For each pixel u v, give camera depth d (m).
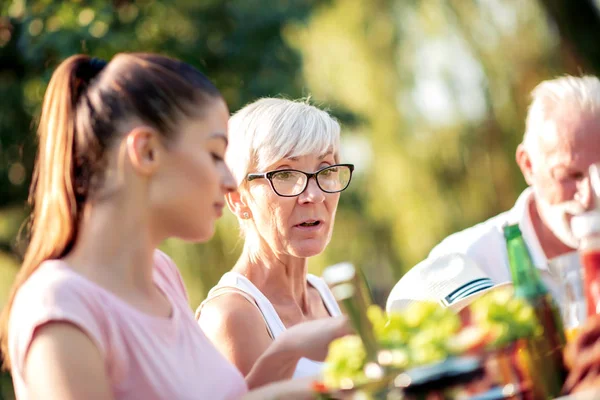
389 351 1.56
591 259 1.84
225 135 1.85
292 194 2.60
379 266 9.90
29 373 1.60
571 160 2.77
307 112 2.65
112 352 1.70
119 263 1.78
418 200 9.16
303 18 8.88
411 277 2.67
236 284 2.62
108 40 7.25
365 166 9.70
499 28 8.72
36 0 7.34
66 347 1.60
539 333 1.70
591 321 1.69
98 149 1.76
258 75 8.59
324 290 2.95
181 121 1.76
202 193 1.78
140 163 1.74
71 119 1.78
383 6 9.52
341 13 9.68
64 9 7.30
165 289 1.99
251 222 2.71
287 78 8.64
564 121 2.80
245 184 2.67
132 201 1.76
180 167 1.76
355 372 1.56
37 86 7.77
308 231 2.62
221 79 8.48
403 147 9.24
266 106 2.68
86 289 1.70
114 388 1.71
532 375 1.67
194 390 1.81
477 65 8.76
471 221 9.03
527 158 2.98
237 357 2.53
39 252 1.77
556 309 1.77
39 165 1.82
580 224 1.88
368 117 9.42
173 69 1.80
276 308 2.71
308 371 2.46
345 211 9.77
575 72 8.27
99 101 1.77
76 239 1.78
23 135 7.79
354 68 9.48
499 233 3.02
